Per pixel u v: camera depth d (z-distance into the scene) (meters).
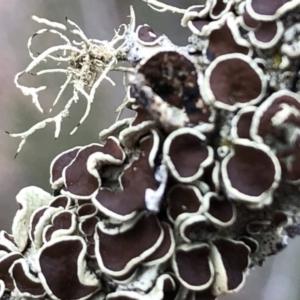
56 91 0.15
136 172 0.09
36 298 0.10
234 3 0.09
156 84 0.09
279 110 0.09
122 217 0.09
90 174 0.09
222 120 0.09
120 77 0.15
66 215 0.10
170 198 0.09
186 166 0.09
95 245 0.09
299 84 0.09
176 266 0.09
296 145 0.09
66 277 0.09
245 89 0.09
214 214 0.09
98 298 0.10
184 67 0.09
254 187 0.09
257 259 0.10
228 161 0.09
